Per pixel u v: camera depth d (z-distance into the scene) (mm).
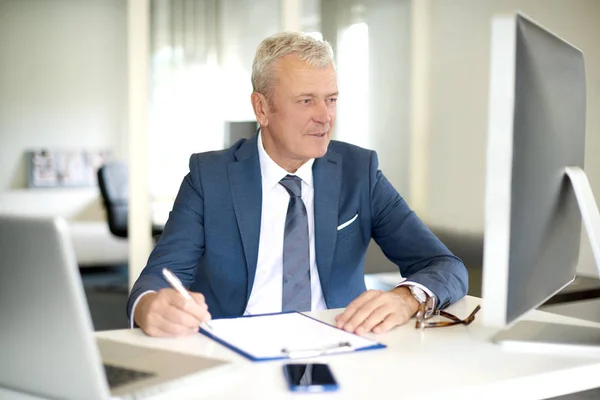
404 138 4543
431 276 1490
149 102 3854
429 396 960
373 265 4414
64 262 833
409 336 1270
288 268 1745
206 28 3953
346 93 4379
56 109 3666
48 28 3627
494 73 987
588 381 1105
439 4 4504
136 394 918
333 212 1786
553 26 4176
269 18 4094
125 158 3830
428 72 4527
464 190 4539
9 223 869
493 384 1011
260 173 1798
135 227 3871
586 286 2951
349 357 1132
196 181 1802
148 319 1261
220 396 944
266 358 1108
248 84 4059
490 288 1025
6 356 960
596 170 4016
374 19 4406
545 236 1160
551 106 1142
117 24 3766
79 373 879
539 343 1183
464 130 4539
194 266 1746
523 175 1033
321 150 1716
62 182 3705
